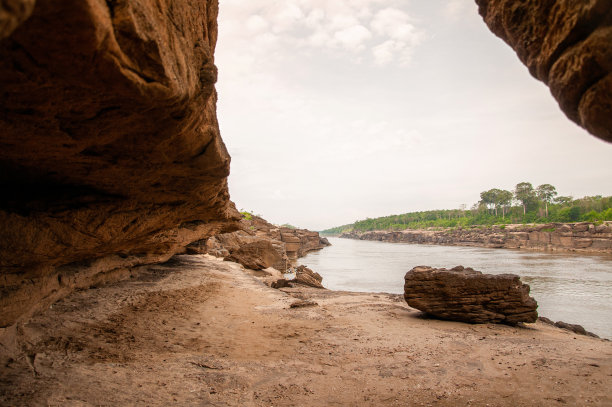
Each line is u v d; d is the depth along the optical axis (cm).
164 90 379
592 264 5125
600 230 7556
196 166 667
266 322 1197
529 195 15775
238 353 877
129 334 921
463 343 994
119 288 1375
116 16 294
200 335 995
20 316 736
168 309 1219
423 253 8294
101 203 732
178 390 646
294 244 6456
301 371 779
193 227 1867
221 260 2838
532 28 355
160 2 369
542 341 1041
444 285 1288
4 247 591
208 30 622
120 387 628
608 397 645
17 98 327
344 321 1240
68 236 696
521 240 9506
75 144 451
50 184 634
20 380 603
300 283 2378
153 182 718
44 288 832
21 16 200
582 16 281
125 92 353
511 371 779
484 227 13088
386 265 5306
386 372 777
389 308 1496
